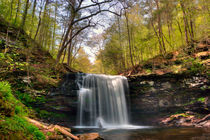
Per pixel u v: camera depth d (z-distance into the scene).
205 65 11.78
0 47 8.80
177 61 14.41
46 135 4.27
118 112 13.30
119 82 13.98
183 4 15.29
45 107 9.12
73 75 11.55
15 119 3.80
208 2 13.70
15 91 7.91
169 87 12.60
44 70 10.91
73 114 10.80
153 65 15.98
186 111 11.64
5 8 10.41
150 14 18.31
